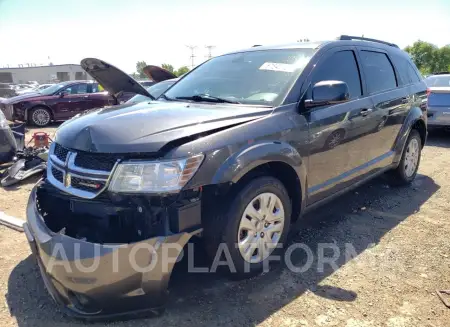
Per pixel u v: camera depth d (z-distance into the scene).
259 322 2.52
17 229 3.96
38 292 2.86
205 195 2.64
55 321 2.54
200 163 2.43
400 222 4.12
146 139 2.43
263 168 3.02
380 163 4.46
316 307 2.67
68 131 2.78
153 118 2.73
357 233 3.84
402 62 5.07
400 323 2.51
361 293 2.84
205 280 2.98
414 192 5.11
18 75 60.12
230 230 2.69
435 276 3.07
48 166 2.93
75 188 2.57
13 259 3.34
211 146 2.51
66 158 2.64
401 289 2.89
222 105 3.22
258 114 2.97
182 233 2.42
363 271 3.14
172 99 3.70
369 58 4.34
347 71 3.91
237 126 2.75
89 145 2.50
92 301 2.38
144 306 2.47
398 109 4.62
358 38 4.42
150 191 2.34
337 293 2.83
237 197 2.70
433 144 8.43
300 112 3.21
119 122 2.66
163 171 2.35
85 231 2.62
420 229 3.95
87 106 13.23
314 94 3.11
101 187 2.44
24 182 5.70
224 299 2.76
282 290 2.87
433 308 2.66
